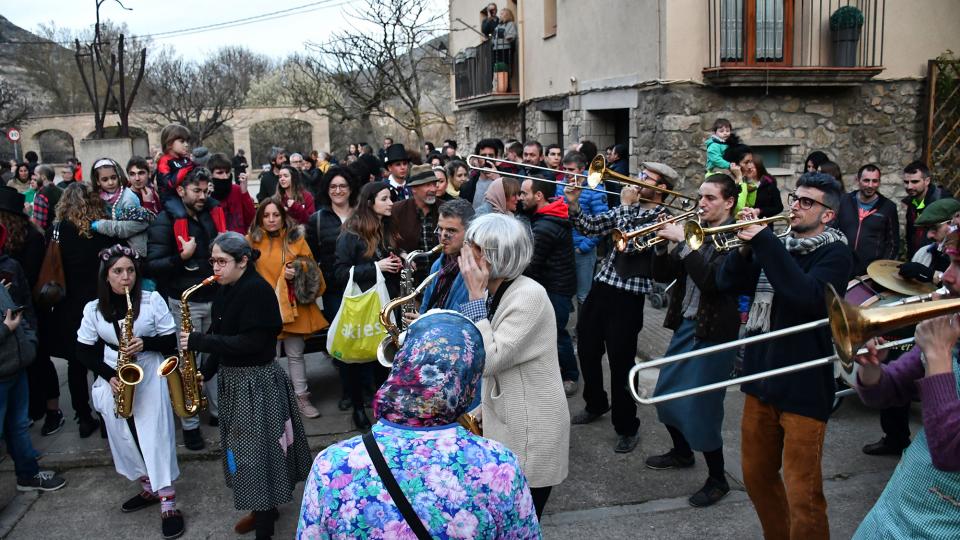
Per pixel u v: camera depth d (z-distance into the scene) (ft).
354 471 5.64
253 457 11.93
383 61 61.77
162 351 13.23
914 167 20.04
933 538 7.13
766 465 10.77
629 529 12.55
